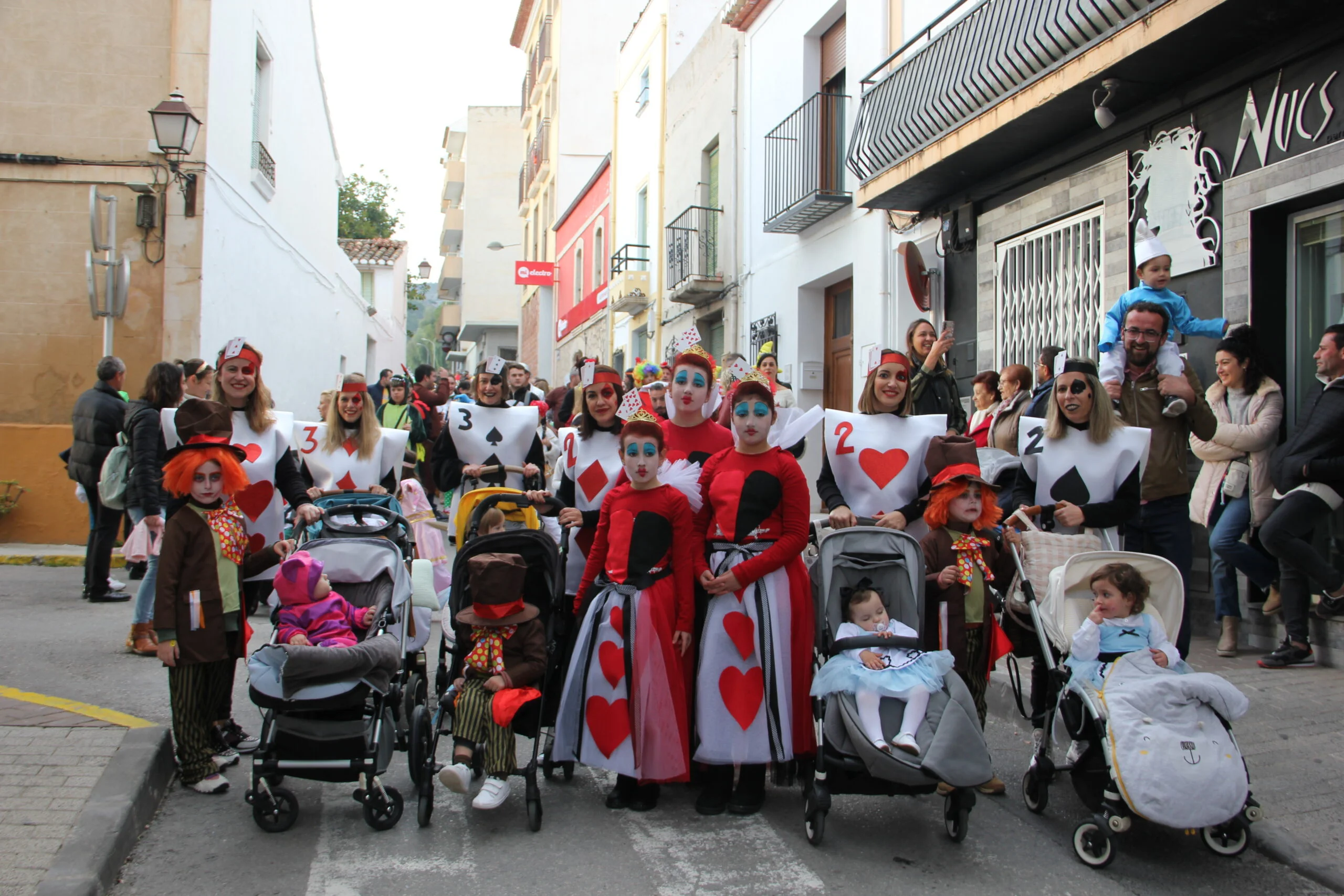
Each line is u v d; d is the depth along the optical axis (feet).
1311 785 15.03
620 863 13.39
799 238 46.09
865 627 14.75
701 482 16.21
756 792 15.44
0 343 39.60
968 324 33.96
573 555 17.99
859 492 17.60
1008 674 20.95
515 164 150.30
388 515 17.98
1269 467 20.86
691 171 60.08
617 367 79.25
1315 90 21.49
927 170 31.78
